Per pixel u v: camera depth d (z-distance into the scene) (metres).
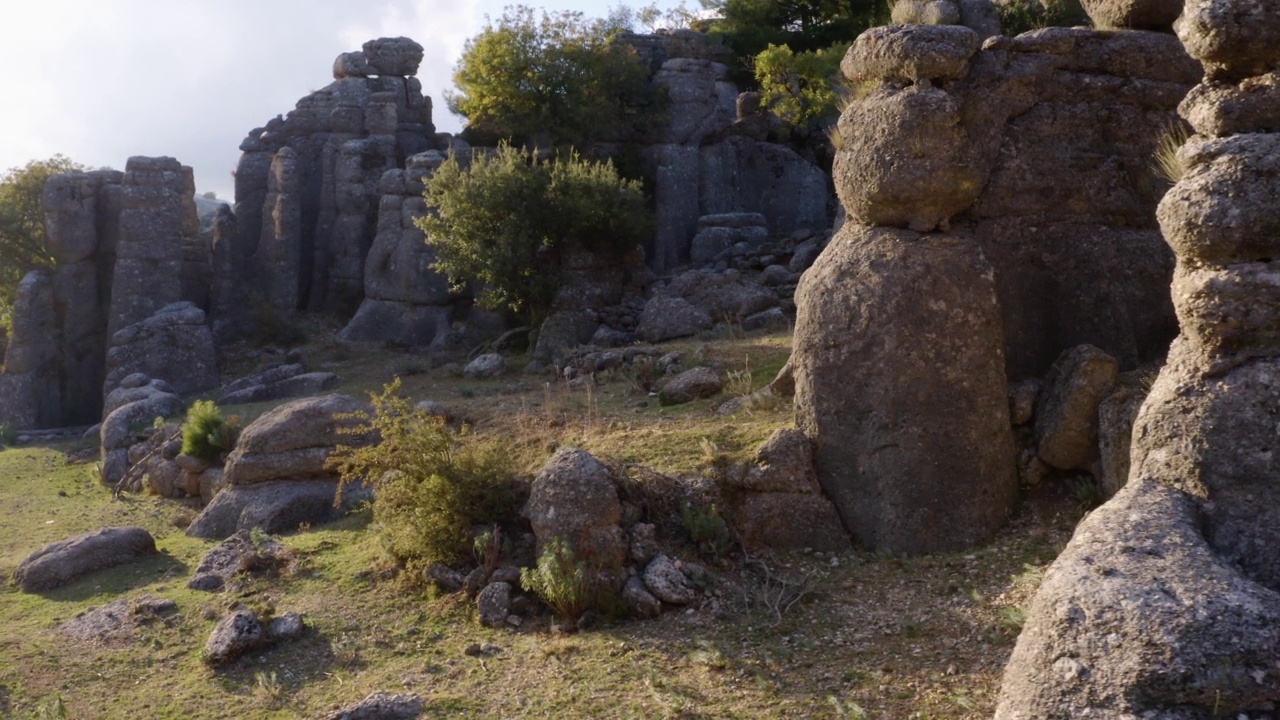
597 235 22.33
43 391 26.16
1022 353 10.03
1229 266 5.79
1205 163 5.94
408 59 32.06
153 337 24.52
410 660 8.09
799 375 9.77
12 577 11.16
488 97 27.73
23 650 8.98
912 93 9.46
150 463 15.73
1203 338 5.92
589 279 22.16
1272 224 5.66
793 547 9.16
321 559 10.34
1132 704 4.61
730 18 33.88
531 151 27.92
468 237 21.64
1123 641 4.73
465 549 9.34
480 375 19.81
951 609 7.74
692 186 28.12
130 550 11.38
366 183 29.34
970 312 9.18
